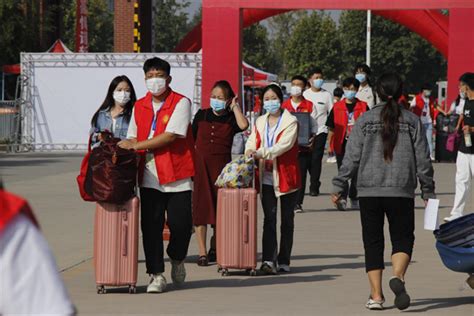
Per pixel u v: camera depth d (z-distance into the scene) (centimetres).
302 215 2716
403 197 1370
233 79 4762
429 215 1373
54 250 1994
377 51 13188
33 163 4662
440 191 3419
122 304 1445
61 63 5472
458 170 2412
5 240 479
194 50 6141
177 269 1606
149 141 1496
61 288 485
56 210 2711
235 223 1708
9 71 6562
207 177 1836
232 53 4756
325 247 2091
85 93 5475
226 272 1731
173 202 1541
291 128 1712
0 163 4662
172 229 1559
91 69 5447
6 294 474
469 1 4650
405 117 1378
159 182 1521
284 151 1706
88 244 2080
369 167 1378
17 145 5519
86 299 1484
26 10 6925
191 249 2067
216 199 1842
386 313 1385
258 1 4725
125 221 1511
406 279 1688
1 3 6650
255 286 1619
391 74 1393
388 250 2027
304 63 13612
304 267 1827
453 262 1438
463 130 2381
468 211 2791
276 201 1744
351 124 2861
